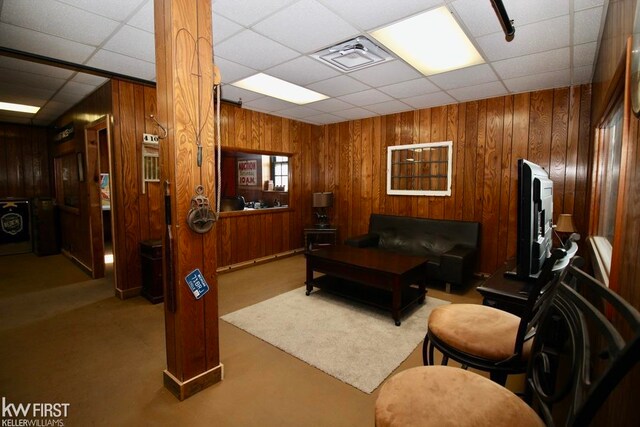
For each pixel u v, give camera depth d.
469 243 4.18
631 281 1.14
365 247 4.62
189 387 1.94
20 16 2.23
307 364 2.31
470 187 4.34
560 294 0.94
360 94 4.05
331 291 3.46
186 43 1.80
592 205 2.91
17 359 2.35
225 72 3.31
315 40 2.59
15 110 5.06
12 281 4.21
